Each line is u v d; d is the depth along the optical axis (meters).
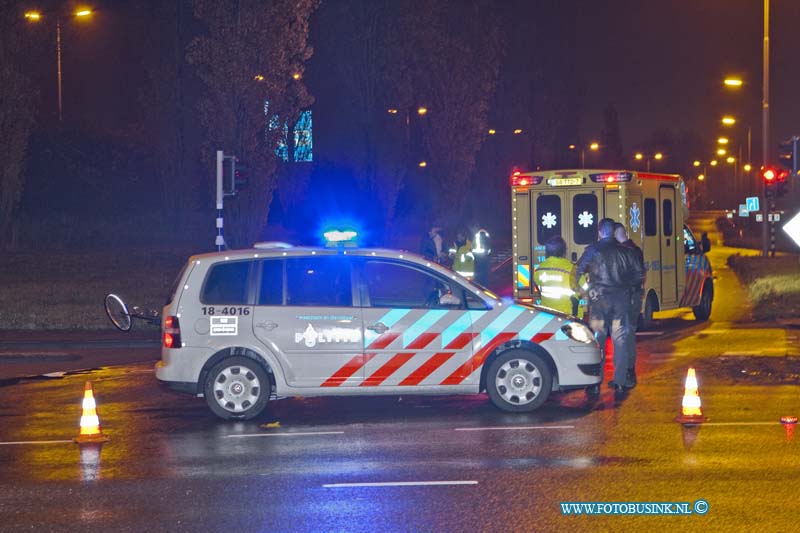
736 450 9.15
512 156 70.38
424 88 50.97
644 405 11.60
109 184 50.78
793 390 12.50
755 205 55.34
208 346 11.15
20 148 38.56
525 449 9.34
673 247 20.30
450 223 51.12
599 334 12.60
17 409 12.17
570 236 18.78
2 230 39.03
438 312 11.30
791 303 23.67
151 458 9.24
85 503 7.66
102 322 21.17
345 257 11.40
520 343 11.38
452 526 6.89
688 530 6.71
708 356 15.77
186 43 47.06
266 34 27.80
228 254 11.37
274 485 8.13
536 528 6.82
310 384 11.17
